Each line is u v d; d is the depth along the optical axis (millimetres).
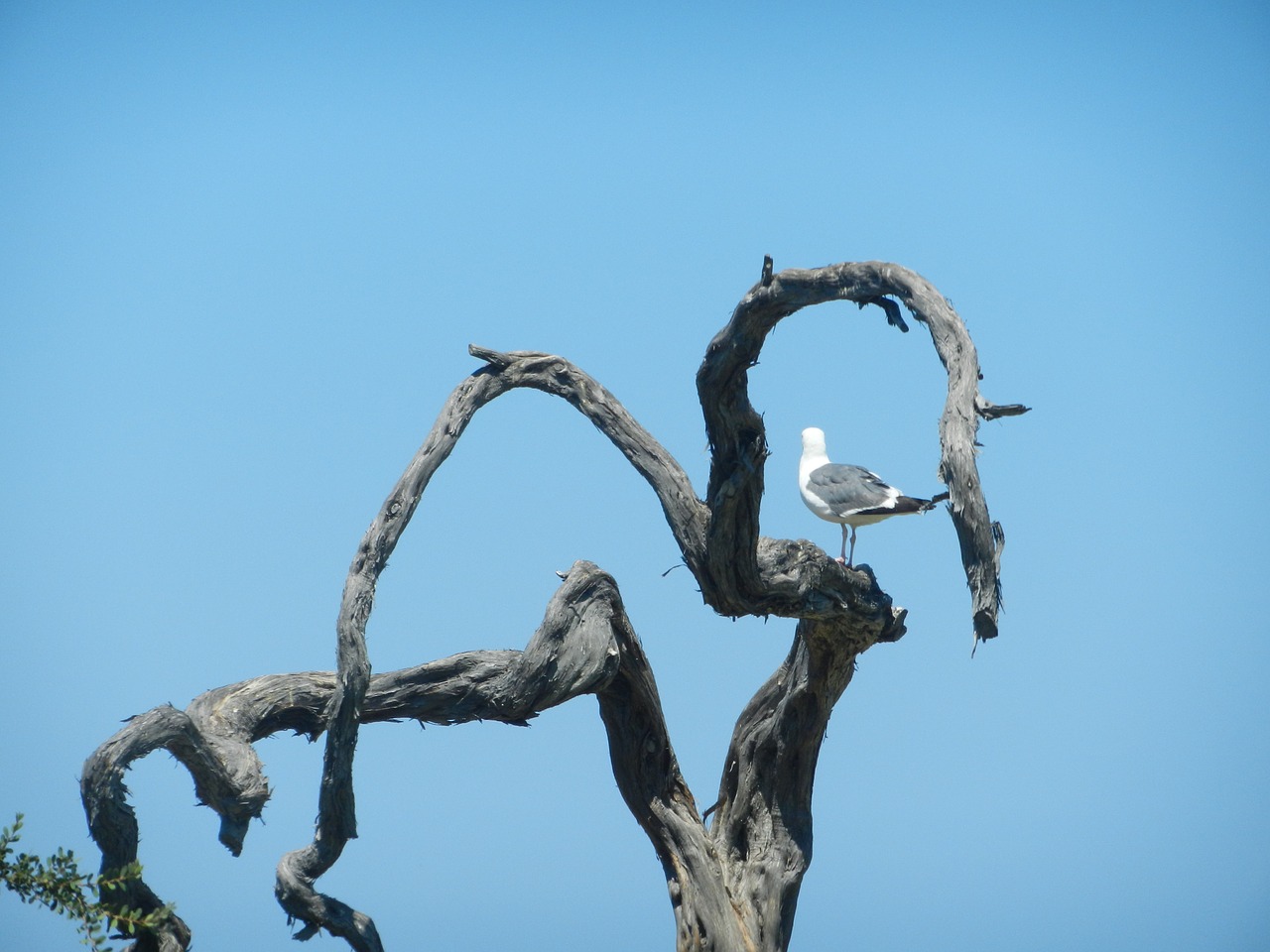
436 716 16453
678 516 15969
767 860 18422
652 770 18234
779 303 13953
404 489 15438
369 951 14672
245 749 14594
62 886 10633
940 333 12016
